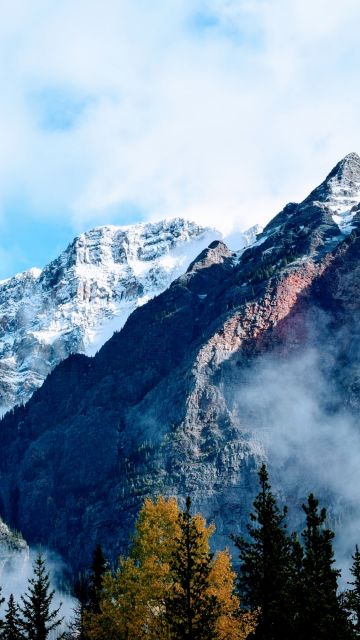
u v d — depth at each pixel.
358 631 60.94
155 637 54.88
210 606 52.62
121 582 59.25
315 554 56.44
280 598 55.66
